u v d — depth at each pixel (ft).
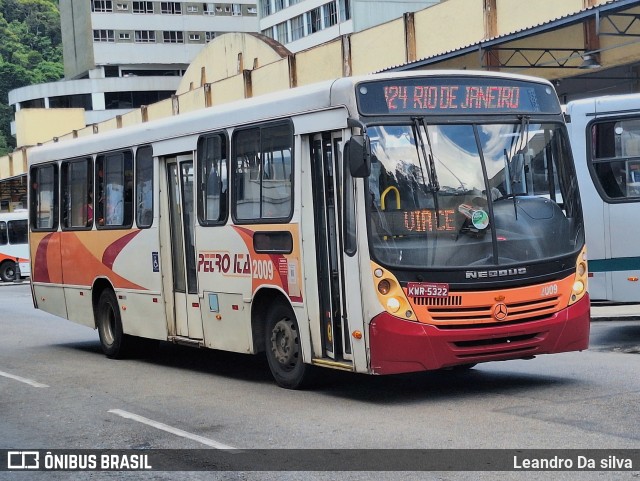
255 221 36.65
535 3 84.99
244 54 161.58
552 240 32.58
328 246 33.04
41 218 56.54
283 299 35.88
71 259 52.70
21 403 36.29
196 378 40.83
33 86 378.94
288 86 126.41
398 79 31.86
